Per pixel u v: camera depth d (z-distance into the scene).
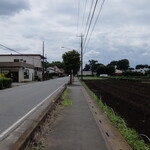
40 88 32.34
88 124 9.82
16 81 54.44
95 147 6.84
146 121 10.99
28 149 6.50
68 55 47.00
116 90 30.95
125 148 6.76
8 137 7.98
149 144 7.43
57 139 7.60
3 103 16.59
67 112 12.87
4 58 73.00
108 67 143.00
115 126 9.52
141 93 26.48
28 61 75.12
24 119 10.98
